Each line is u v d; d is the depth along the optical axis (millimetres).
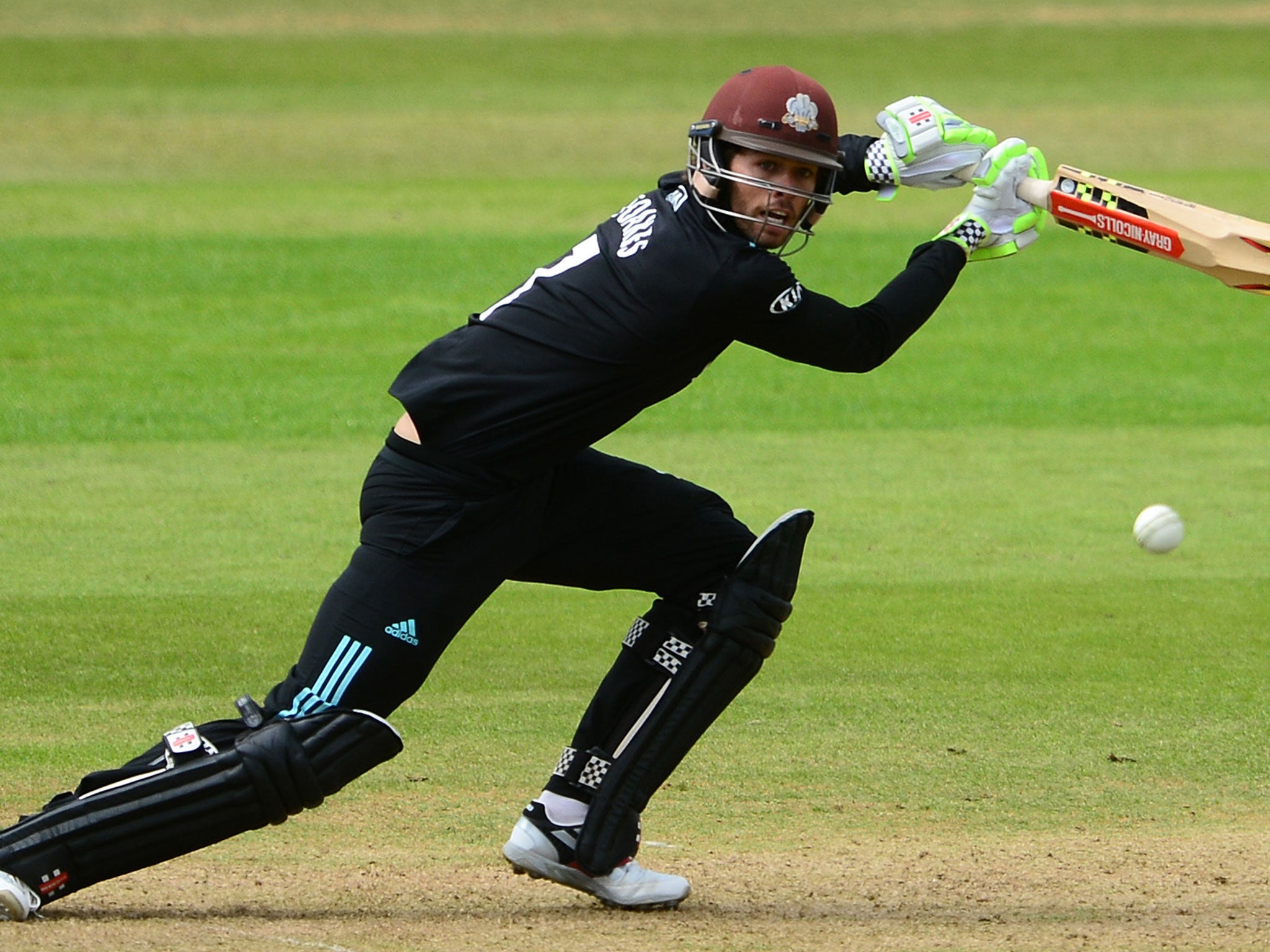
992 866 17297
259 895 16047
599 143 102375
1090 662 26141
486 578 14836
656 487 15617
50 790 19969
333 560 32312
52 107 109312
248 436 44312
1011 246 16625
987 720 23281
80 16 139125
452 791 20312
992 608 29344
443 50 133500
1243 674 25484
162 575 31031
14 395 48406
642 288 14305
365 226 77500
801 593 30266
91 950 13602
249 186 88312
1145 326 60906
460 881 16688
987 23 146875
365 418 46625
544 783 20656
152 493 37875
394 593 14539
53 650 26188
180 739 14625
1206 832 18719
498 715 23438
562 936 14445
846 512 36875
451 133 104750
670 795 20125
